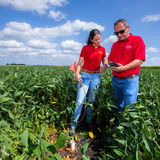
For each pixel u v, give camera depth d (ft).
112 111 8.52
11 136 6.62
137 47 7.19
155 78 13.51
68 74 14.33
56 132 9.34
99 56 8.66
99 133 9.43
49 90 9.05
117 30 7.36
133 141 4.24
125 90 7.82
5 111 7.29
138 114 5.70
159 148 3.43
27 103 8.91
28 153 3.18
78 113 9.21
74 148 7.77
